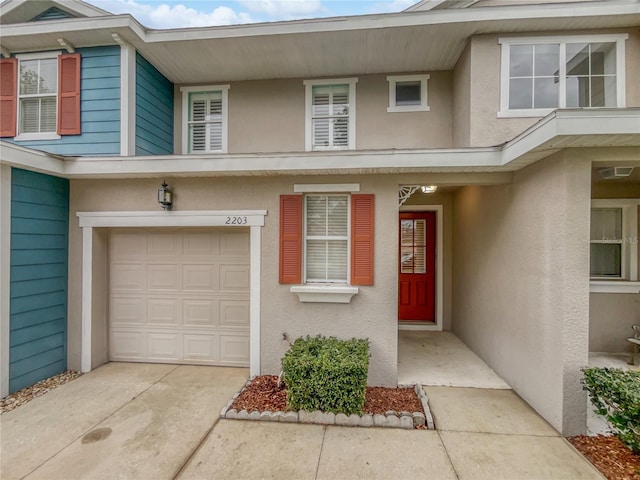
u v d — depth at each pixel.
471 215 5.81
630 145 3.17
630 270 5.26
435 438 3.28
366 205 4.46
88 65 5.25
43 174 4.59
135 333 5.28
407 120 5.87
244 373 4.85
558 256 3.36
